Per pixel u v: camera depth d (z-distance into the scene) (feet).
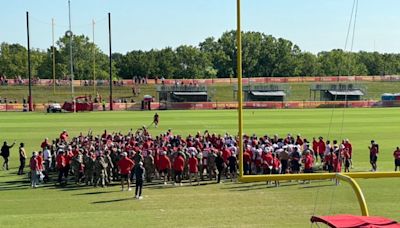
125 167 83.46
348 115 222.69
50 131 167.84
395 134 157.79
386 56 529.45
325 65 490.08
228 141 104.63
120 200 76.23
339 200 74.74
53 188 86.63
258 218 64.69
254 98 303.07
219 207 70.95
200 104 274.98
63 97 320.50
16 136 156.25
